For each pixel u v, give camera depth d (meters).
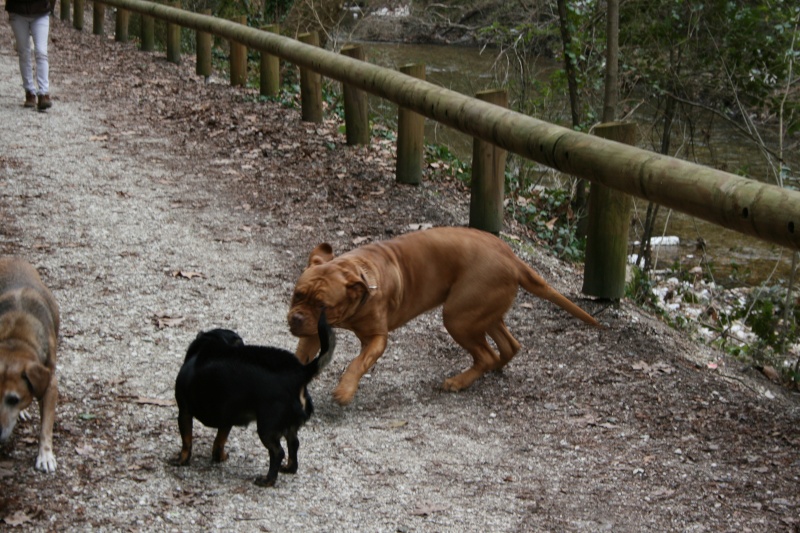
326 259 4.93
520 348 5.27
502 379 5.26
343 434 4.53
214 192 8.23
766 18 10.18
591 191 6.17
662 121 13.88
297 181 8.59
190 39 16.75
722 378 5.44
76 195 7.89
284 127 10.44
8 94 11.61
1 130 9.84
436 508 3.90
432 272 5.00
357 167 9.04
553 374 5.34
